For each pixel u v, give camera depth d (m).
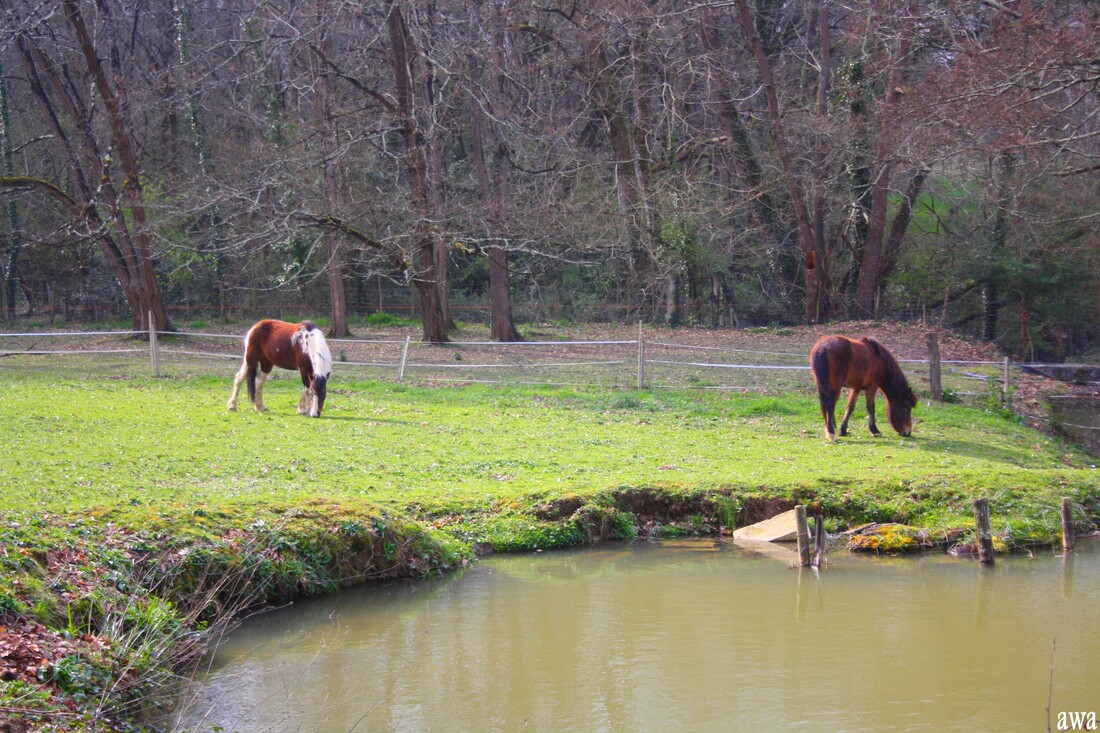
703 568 10.42
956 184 34.34
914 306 36.91
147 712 6.44
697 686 7.25
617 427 16.80
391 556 9.88
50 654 6.16
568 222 30.27
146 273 29.89
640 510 12.05
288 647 7.97
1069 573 10.41
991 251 32.91
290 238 27.09
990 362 26.89
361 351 27.62
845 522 11.87
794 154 34.91
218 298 40.06
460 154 42.06
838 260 39.75
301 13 26.00
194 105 35.19
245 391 19.78
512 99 32.06
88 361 24.78
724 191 35.31
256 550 8.94
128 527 8.49
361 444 14.36
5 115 34.81
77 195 35.28
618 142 34.16
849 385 16.06
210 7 40.59
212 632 8.09
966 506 12.05
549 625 8.59
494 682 7.30
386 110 27.64
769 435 16.30
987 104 19.55
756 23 38.75
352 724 6.55
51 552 7.49
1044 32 18.98
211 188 28.11
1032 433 17.69
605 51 33.59
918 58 31.30
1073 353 35.62
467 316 40.88
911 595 9.57
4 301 39.81
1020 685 7.33
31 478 10.48
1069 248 31.73
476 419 17.23
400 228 30.20
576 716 6.73
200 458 12.56
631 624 8.63
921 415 18.23
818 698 7.07
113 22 31.27
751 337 31.59
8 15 26.58
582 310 38.81
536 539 11.05
